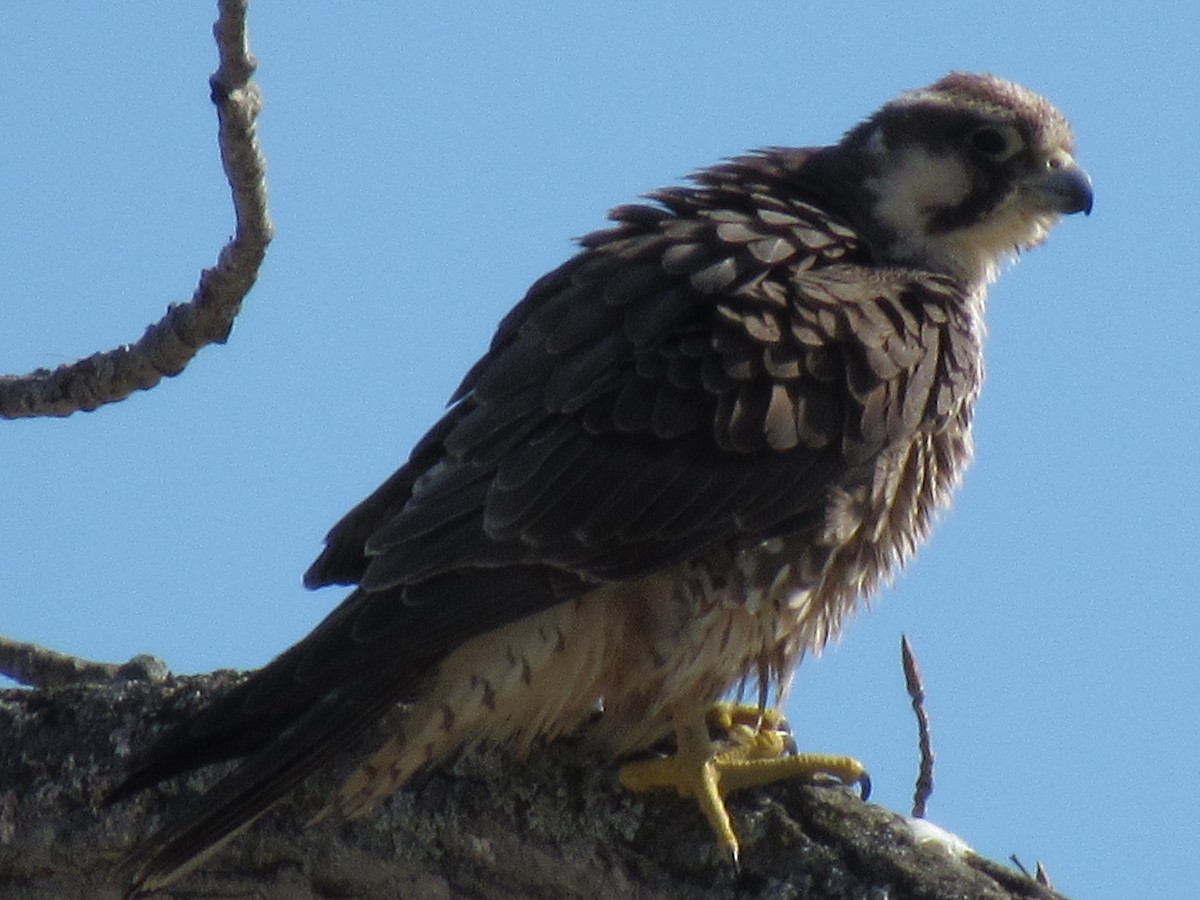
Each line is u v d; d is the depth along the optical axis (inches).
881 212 414.3
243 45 304.5
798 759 320.5
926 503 379.9
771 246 365.1
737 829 307.6
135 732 327.6
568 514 329.7
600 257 362.9
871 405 351.6
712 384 340.5
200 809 294.5
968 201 414.0
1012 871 293.6
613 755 334.3
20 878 328.5
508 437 336.2
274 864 322.3
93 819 322.7
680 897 304.7
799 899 294.8
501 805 317.1
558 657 327.9
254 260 332.5
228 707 298.4
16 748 330.3
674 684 336.8
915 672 358.9
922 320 367.9
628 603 335.3
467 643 322.3
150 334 354.0
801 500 344.5
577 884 311.6
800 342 348.5
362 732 309.7
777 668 365.7
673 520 335.0
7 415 368.8
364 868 319.6
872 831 301.4
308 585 356.2
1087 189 414.0
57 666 386.3
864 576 371.2
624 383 339.0
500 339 366.0
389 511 347.9
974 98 419.2
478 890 317.1
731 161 417.7
